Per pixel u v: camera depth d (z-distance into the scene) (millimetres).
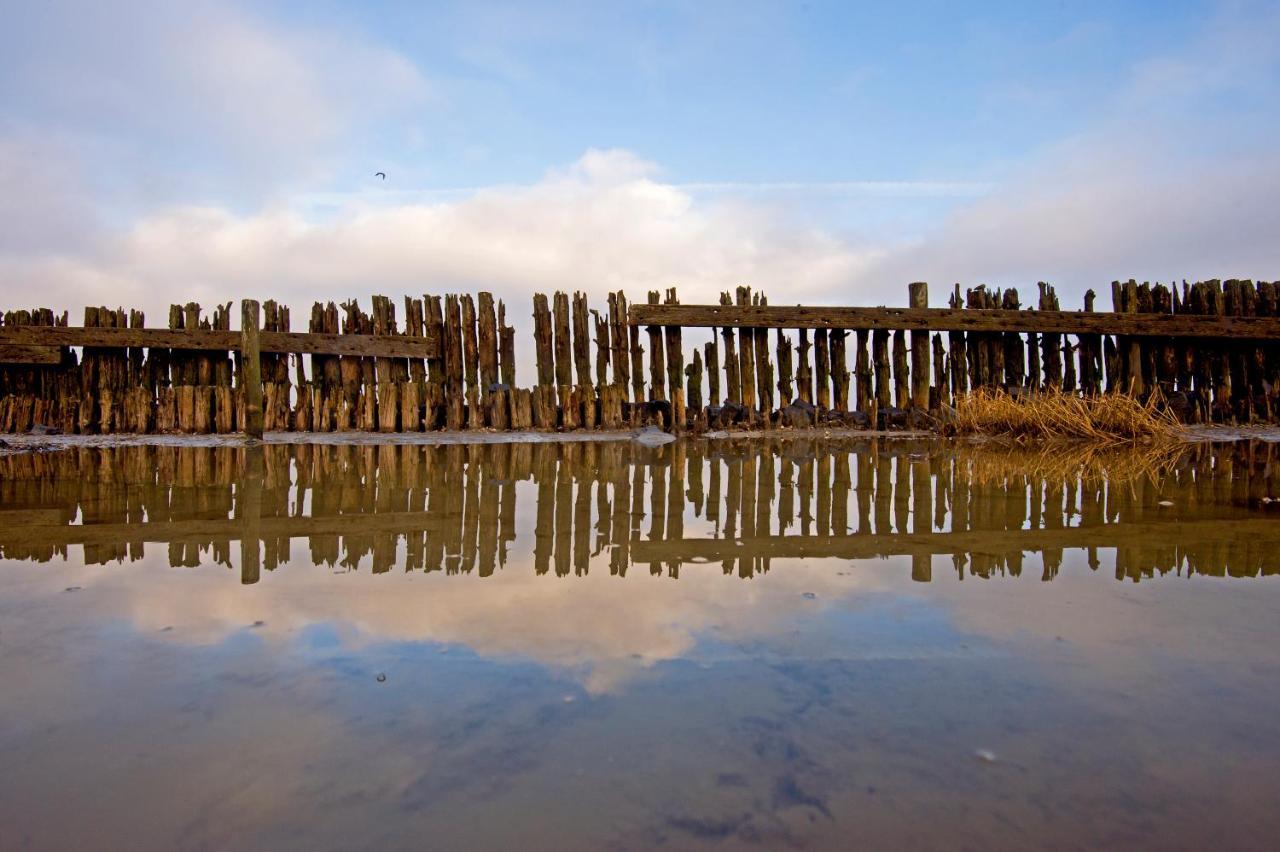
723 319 9047
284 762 1129
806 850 936
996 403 8445
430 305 9195
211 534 2822
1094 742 1196
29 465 5215
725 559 2436
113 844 949
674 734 1211
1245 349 9938
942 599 1952
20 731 1220
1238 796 1052
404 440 7812
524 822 988
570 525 3045
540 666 1482
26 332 8531
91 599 1936
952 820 996
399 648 1578
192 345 8742
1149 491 3959
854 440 7977
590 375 9141
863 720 1261
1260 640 1642
